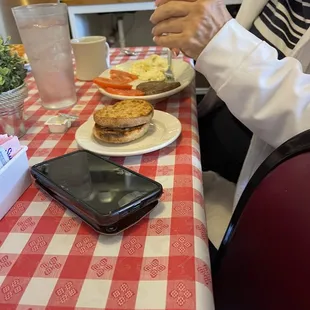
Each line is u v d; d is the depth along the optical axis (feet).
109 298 1.23
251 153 2.69
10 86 2.30
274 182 1.74
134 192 1.59
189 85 3.18
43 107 2.94
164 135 2.25
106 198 1.56
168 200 1.70
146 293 1.23
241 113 2.21
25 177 1.86
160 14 2.30
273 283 1.78
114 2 6.64
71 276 1.33
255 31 2.93
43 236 1.55
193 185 1.81
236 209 1.99
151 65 3.42
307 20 2.66
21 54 3.82
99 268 1.35
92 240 1.50
